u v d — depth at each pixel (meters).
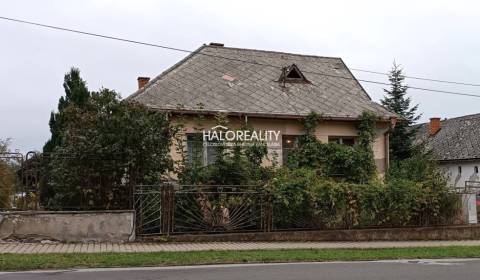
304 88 21.03
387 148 20.31
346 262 10.54
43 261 9.38
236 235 13.33
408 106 30.14
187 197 13.31
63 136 13.66
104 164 13.01
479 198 19.11
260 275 8.57
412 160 18.56
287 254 11.09
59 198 13.02
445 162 41.31
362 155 18.30
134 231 12.49
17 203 12.84
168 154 14.64
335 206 14.63
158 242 12.55
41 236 11.88
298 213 14.27
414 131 27.94
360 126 19.69
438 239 15.48
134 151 13.10
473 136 40.91
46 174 13.06
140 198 12.84
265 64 22.16
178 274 8.61
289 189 14.09
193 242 12.80
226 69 21.03
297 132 19.06
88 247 11.45
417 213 15.73
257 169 15.20
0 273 8.55
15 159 12.93
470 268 9.76
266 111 18.41
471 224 16.34
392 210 15.24
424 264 10.33
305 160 18.11
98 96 13.63
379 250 12.34
